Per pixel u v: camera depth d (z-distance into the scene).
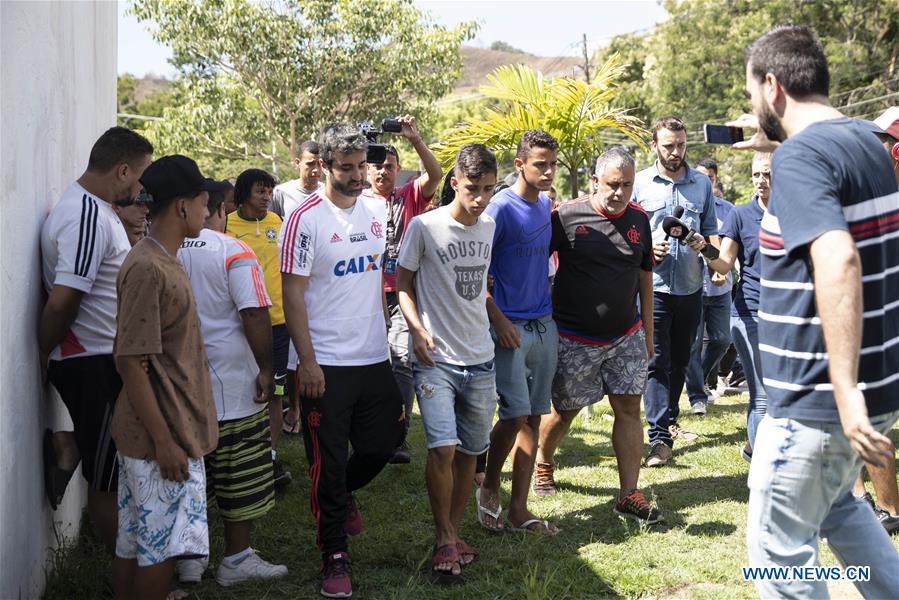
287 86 23.61
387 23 23.81
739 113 32.12
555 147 4.42
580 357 4.81
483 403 4.23
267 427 4.14
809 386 2.55
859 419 2.24
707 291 6.97
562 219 4.78
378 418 4.12
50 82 4.01
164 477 3.20
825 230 2.33
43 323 3.62
